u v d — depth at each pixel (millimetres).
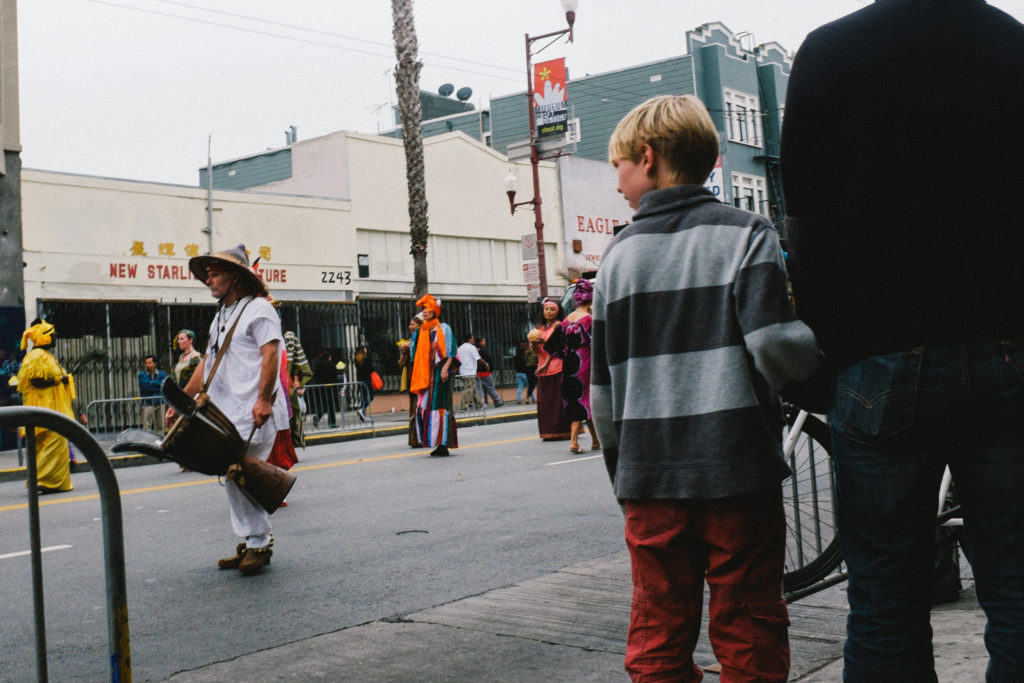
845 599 4180
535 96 24656
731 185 38469
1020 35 1876
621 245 2316
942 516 3453
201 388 5359
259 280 5535
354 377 24828
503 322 28516
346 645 3955
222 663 3787
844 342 1970
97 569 5707
